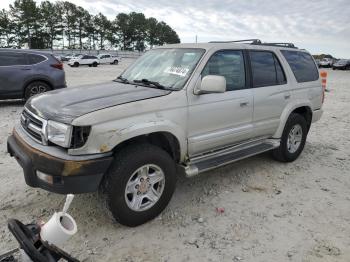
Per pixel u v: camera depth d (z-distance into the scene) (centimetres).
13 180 468
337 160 607
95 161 320
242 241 351
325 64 5462
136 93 384
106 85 436
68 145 318
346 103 1309
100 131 322
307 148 674
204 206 418
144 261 316
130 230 362
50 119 332
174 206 414
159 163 366
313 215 408
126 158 342
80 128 318
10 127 747
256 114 491
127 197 355
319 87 618
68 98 370
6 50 984
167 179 378
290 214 408
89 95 379
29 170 338
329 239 359
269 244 347
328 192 473
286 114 538
